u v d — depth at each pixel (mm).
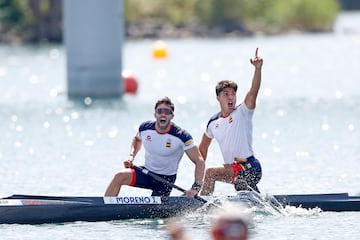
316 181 47312
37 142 62344
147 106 83125
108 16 88500
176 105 84312
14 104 86500
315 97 90750
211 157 55156
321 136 63375
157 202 38781
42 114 78125
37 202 38000
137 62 144375
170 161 39188
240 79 113125
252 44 189375
